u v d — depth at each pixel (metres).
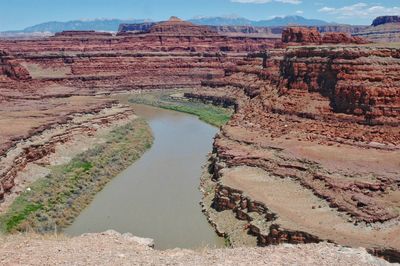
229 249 24.84
